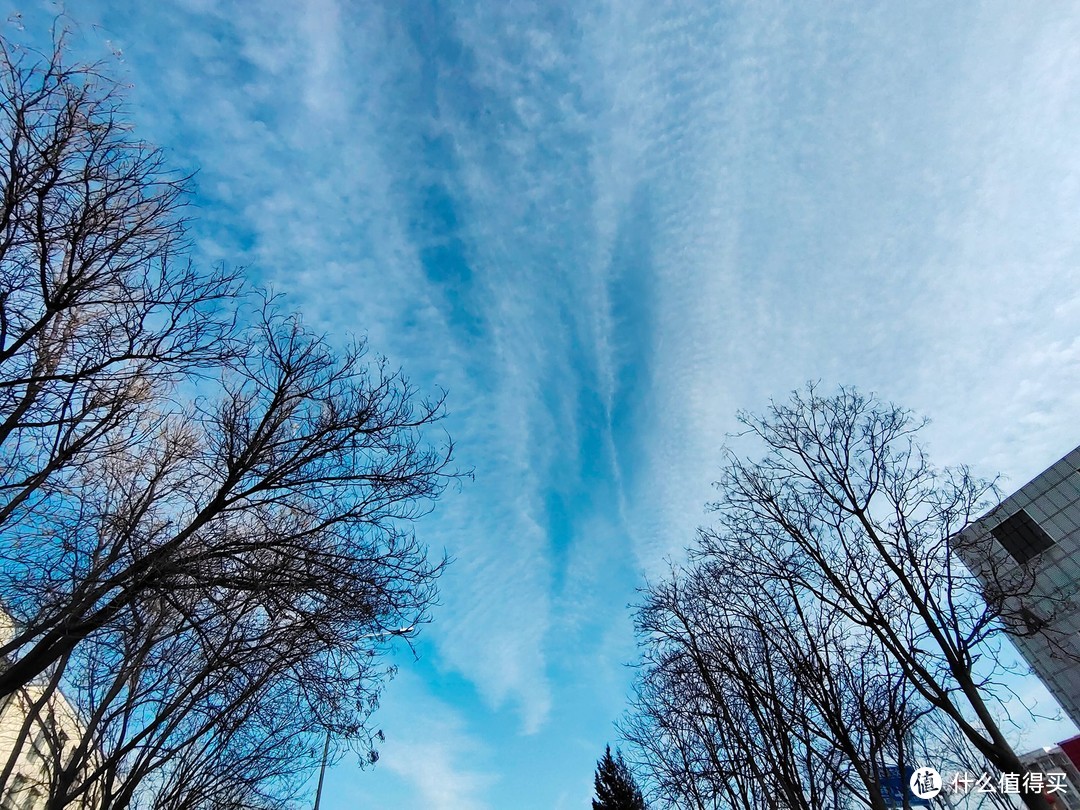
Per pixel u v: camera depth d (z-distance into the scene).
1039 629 10.12
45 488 8.09
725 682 14.54
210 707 11.77
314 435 9.19
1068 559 28.02
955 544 10.49
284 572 8.56
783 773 12.74
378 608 9.38
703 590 14.01
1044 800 8.29
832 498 11.30
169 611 10.91
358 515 9.48
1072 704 27.03
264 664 11.73
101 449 8.55
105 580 8.05
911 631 10.30
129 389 8.44
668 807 19.44
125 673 11.34
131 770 11.26
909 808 10.09
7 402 7.33
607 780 43.00
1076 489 28.89
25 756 18.00
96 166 7.24
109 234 7.62
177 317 7.88
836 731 10.96
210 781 13.25
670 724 16.88
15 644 7.02
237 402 9.34
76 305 7.31
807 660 11.79
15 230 6.91
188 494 9.70
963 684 9.05
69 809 14.38
